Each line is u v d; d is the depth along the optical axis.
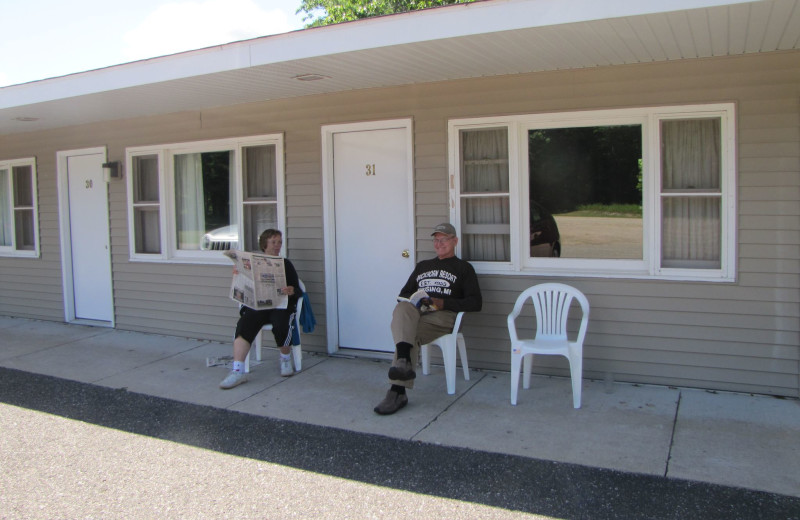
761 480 3.33
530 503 3.20
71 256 7.79
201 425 4.40
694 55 4.45
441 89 5.32
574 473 3.49
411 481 3.49
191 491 3.46
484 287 5.26
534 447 3.83
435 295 4.95
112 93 5.61
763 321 4.50
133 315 7.30
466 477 3.50
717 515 3.02
